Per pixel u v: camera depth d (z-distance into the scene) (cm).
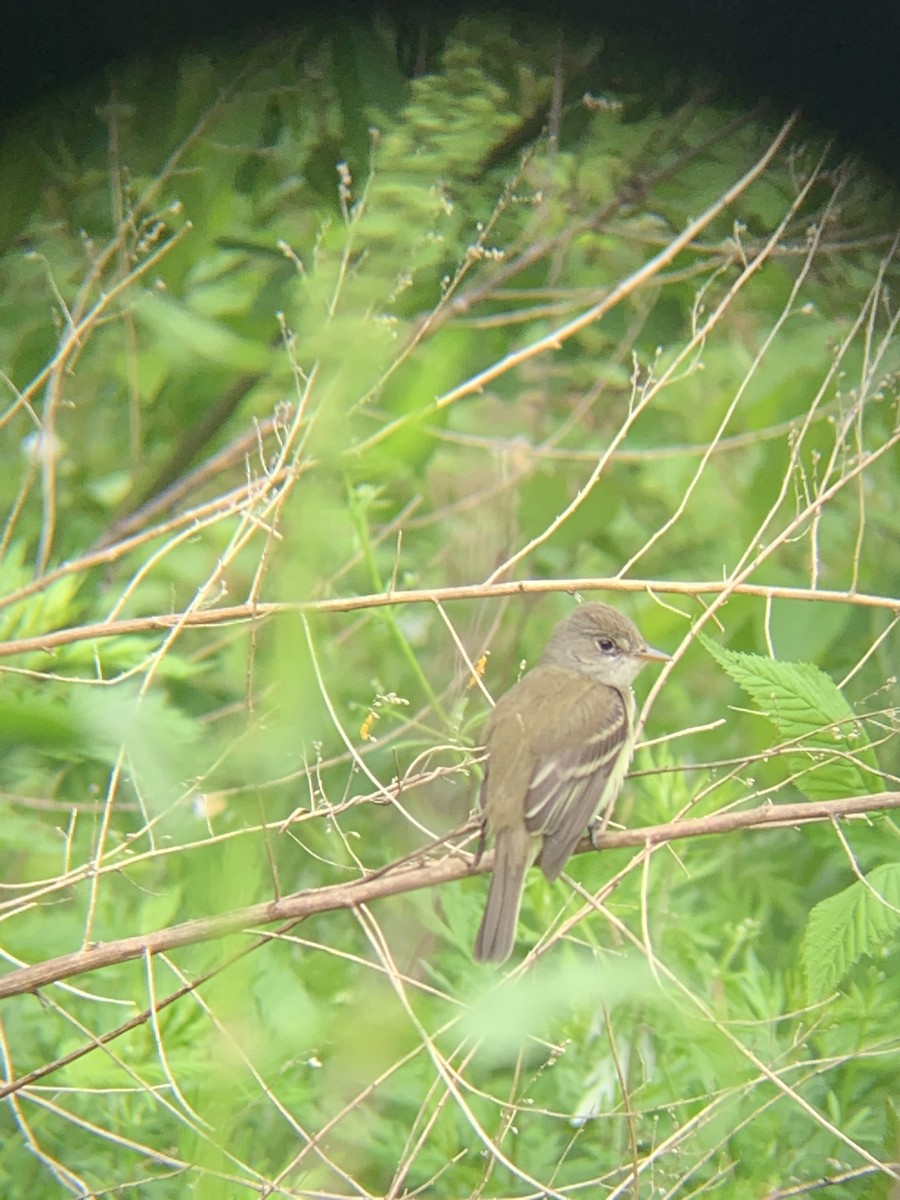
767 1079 830
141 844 994
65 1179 772
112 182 1159
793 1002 905
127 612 1156
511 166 1262
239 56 1187
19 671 736
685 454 1298
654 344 1312
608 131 1258
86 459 1288
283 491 677
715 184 1252
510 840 909
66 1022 906
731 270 1279
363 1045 618
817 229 1066
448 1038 833
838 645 1198
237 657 1000
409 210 1123
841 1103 885
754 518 1188
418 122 1171
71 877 731
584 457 1241
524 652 1315
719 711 1191
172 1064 834
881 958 912
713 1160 874
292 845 1069
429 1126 748
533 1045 884
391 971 706
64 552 1230
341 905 742
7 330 1282
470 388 973
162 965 895
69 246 1231
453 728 966
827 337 1184
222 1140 601
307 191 1243
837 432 1009
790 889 1057
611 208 1259
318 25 1191
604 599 1376
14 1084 719
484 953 878
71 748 635
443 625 1251
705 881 1091
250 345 1129
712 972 913
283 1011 695
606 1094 893
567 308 1188
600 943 978
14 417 1262
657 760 1076
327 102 1218
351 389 634
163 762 646
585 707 969
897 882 794
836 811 796
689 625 1219
